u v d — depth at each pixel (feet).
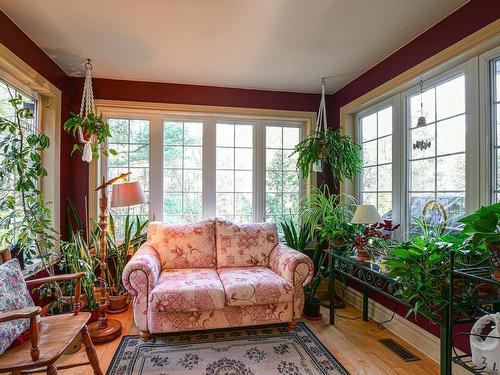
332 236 9.02
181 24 7.14
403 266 5.87
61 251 9.37
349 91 10.96
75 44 8.14
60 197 9.66
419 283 5.63
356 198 11.18
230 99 11.46
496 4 5.79
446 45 6.88
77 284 6.40
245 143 11.93
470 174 6.62
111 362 6.82
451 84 7.34
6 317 4.41
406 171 8.70
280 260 9.07
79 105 10.45
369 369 6.64
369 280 7.64
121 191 8.76
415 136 8.45
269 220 12.02
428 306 5.70
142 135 11.14
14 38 7.14
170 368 6.62
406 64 8.14
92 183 10.50
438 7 6.52
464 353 6.29
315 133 10.53
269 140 12.12
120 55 8.79
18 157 6.89
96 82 10.53
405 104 8.74
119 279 9.74
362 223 8.07
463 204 6.95
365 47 8.33
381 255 7.71
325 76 10.38
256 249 10.04
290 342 7.80
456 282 5.44
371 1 6.28
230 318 8.00
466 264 5.42
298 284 8.48
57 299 8.09
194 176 11.50
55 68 9.30
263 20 6.97
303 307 8.97
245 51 8.52
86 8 6.52
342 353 7.30
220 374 6.42
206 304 7.66
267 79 10.68
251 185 11.94
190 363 6.82
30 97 8.81
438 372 6.55
